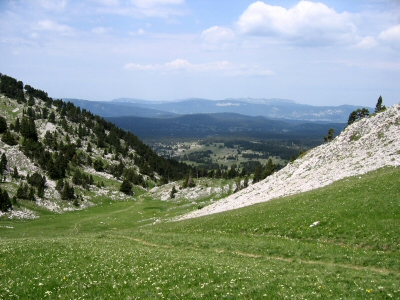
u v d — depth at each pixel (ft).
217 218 185.98
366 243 97.86
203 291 60.85
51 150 622.54
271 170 532.32
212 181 562.25
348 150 242.78
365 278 70.44
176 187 553.23
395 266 79.00
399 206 113.19
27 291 64.54
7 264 89.66
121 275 75.41
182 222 220.84
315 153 287.69
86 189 520.42
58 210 428.56
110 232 189.37
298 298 55.93
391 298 57.31
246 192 309.01
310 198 160.97
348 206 128.57
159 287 64.18
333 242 106.01
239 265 84.07
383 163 186.50
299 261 91.81
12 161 510.17
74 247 118.11
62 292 64.34
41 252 106.42
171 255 100.48
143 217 358.43
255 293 59.36
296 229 124.06
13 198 396.78
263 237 125.49
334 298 56.80
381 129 234.58
